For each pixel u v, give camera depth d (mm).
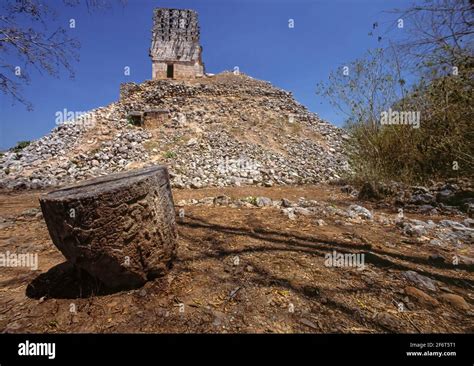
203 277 2166
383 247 2729
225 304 1837
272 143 12117
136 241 1938
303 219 3658
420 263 2404
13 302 1950
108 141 10898
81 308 1851
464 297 1923
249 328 1626
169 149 10477
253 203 4703
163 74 19812
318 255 2514
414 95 5516
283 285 2025
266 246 2713
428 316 1722
